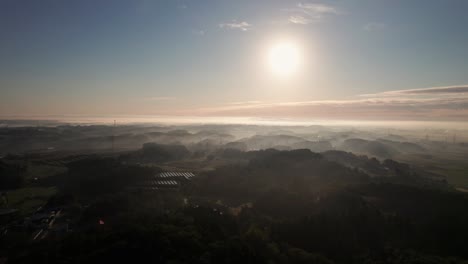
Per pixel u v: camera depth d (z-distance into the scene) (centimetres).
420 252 8375
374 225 9462
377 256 8169
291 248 8281
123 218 9588
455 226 9256
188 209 9994
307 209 11256
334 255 8538
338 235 9162
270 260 7275
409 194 11644
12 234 9244
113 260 6444
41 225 10119
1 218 10912
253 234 8350
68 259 6706
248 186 14488
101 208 10981
